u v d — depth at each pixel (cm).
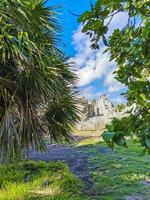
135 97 161
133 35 162
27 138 556
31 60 516
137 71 175
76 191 669
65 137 656
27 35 494
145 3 150
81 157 974
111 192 648
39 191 691
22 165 821
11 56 515
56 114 621
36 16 519
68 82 630
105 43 163
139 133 130
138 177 739
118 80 174
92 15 150
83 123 1644
